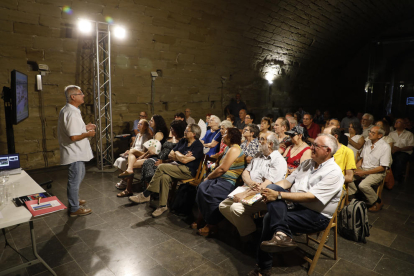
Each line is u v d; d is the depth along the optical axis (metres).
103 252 2.89
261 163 3.03
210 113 10.26
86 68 6.77
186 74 8.95
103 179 5.54
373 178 3.97
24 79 4.96
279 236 2.26
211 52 9.06
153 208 4.03
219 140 4.79
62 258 2.77
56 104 6.51
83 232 3.31
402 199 4.57
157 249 2.96
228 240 3.17
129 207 4.07
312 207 2.48
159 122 4.53
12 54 5.68
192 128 3.77
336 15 11.18
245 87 11.39
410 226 3.58
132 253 2.88
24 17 5.43
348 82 16.34
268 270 2.45
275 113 13.28
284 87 13.36
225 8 7.90
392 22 13.95
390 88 14.54
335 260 2.78
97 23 5.80
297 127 3.46
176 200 3.84
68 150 3.54
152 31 7.23
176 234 3.29
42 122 6.38
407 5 12.55
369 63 14.98
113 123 7.62
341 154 3.35
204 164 3.90
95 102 6.32
